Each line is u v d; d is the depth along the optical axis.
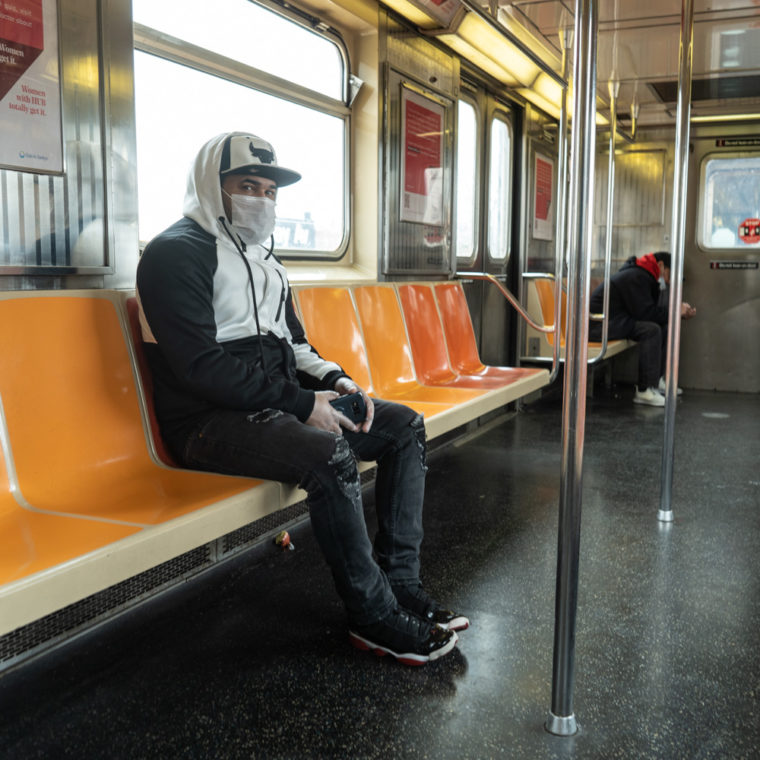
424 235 4.51
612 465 4.09
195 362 1.97
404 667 1.95
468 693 1.83
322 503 1.89
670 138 7.07
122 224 2.49
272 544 2.83
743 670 1.95
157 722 1.70
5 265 2.14
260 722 1.70
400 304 3.80
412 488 2.20
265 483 1.95
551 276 5.88
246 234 2.20
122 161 2.47
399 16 4.05
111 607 2.22
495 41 4.50
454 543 2.86
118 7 2.42
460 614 2.26
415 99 4.27
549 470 3.94
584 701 1.80
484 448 4.44
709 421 5.46
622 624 2.21
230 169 2.12
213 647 2.05
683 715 1.74
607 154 7.29
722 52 5.09
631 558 2.74
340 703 1.78
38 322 1.96
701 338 7.18
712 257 7.05
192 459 2.08
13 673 1.90
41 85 2.21
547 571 2.60
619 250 7.40
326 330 3.21
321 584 2.47
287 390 2.06
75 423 1.98
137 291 2.04
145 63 2.79
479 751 1.60
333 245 4.00
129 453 2.08
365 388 3.33
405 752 1.60
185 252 2.03
